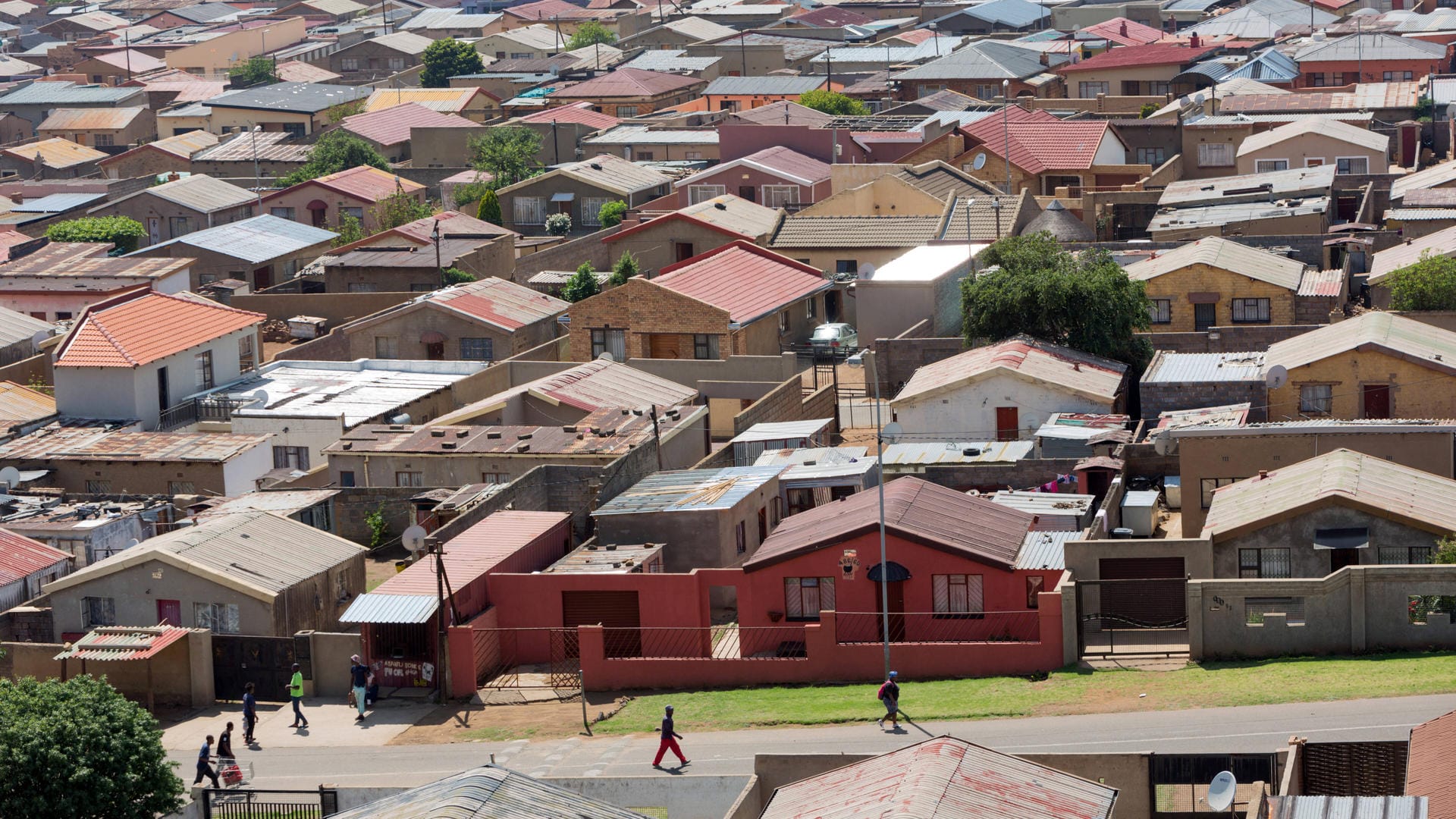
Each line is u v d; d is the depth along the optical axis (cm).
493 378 11662
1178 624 7062
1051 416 9650
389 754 6781
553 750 6625
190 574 7744
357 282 14738
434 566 7775
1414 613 6538
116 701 6178
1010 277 10775
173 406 11262
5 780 5881
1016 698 6494
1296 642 6631
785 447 9638
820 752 6206
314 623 7931
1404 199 13600
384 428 9975
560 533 8319
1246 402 9488
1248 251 12112
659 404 10644
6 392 11312
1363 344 9138
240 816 6100
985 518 7694
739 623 7506
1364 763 5169
